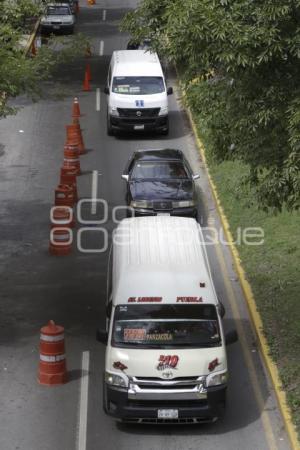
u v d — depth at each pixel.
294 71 29.92
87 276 45.09
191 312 31.78
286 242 47.38
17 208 54.59
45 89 78.44
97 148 66.00
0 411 32.12
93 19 111.88
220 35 27.78
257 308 40.28
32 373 35.06
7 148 65.88
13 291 43.16
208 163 60.44
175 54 30.17
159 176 52.47
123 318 31.64
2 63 39.88
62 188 52.72
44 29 99.38
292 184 29.86
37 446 29.88
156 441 30.33
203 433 30.94
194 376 30.38
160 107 67.81
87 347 37.38
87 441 30.25
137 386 30.33
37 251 48.38
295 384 33.44
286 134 30.11
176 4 29.91
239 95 30.36
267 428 31.28
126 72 69.44
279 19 27.80
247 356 36.78
